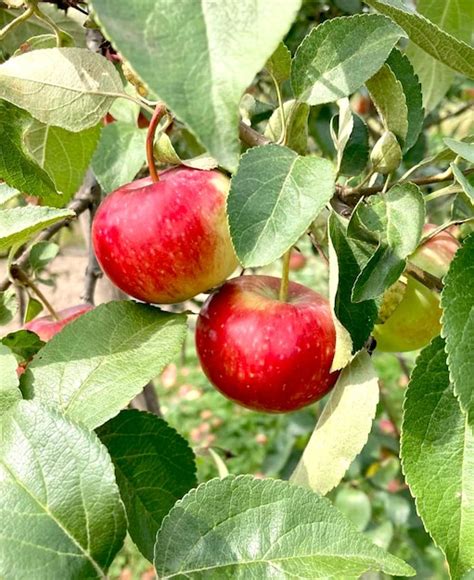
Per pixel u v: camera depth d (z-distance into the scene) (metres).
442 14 0.33
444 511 0.21
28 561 0.17
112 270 0.25
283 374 0.24
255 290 0.26
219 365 0.25
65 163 0.32
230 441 1.04
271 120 0.24
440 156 0.25
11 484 0.17
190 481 0.25
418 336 0.27
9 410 0.18
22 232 0.21
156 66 0.12
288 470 0.59
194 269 0.24
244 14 0.12
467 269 0.20
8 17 0.33
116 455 0.24
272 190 0.19
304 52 0.21
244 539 0.18
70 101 0.24
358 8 0.47
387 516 0.53
